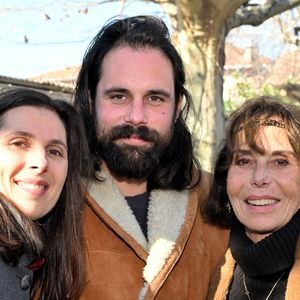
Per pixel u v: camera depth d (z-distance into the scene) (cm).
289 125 250
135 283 267
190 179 296
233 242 265
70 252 255
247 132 254
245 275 260
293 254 247
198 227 290
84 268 260
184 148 297
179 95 302
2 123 224
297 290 236
